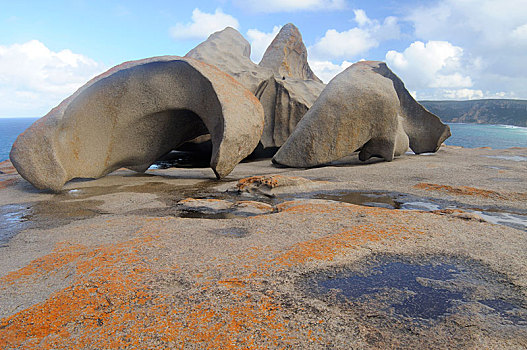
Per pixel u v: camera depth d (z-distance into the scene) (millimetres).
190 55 13609
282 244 2906
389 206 4949
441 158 10531
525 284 2209
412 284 2227
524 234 3145
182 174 8422
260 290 2100
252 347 1582
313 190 6000
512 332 1719
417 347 1597
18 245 3334
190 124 8406
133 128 7672
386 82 9641
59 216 4625
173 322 1783
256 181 6094
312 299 2016
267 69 13688
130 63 7000
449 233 3115
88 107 6762
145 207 5020
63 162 6430
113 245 2934
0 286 2303
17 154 6105
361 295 2080
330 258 2566
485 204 4820
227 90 7168
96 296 2061
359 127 9336
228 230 3422
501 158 10477
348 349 1580
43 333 1735
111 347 1608
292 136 9773
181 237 3154
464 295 2096
